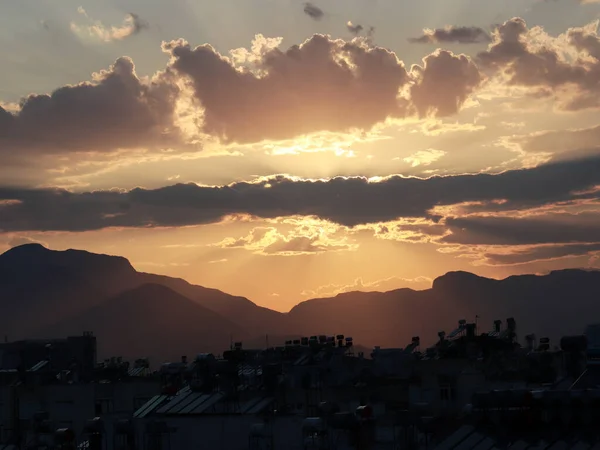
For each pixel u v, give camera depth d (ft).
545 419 148.25
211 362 296.92
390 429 224.53
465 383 254.06
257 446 251.19
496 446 151.12
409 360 286.25
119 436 266.98
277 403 274.98
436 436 211.41
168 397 294.05
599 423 143.54
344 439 230.68
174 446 263.90
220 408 274.98
